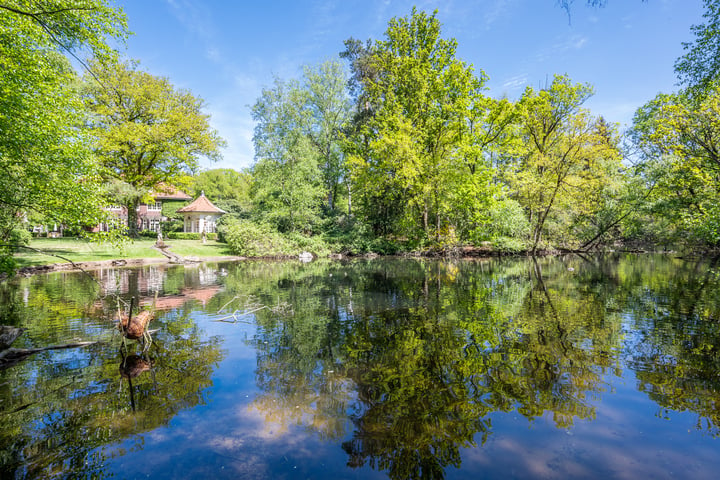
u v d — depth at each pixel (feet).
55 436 11.55
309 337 22.45
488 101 81.25
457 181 83.92
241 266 71.67
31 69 28.32
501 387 14.58
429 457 10.15
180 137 105.91
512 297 34.50
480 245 94.02
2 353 18.86
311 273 58.08
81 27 28.63
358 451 10.57
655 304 30.37
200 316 28.32
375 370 16.79
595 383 14.88
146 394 14.60
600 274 51.03
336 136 119.96
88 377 16.29
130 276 53.62
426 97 85.61
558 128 86.58
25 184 28.27
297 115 112.27
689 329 22.68
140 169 105.70
